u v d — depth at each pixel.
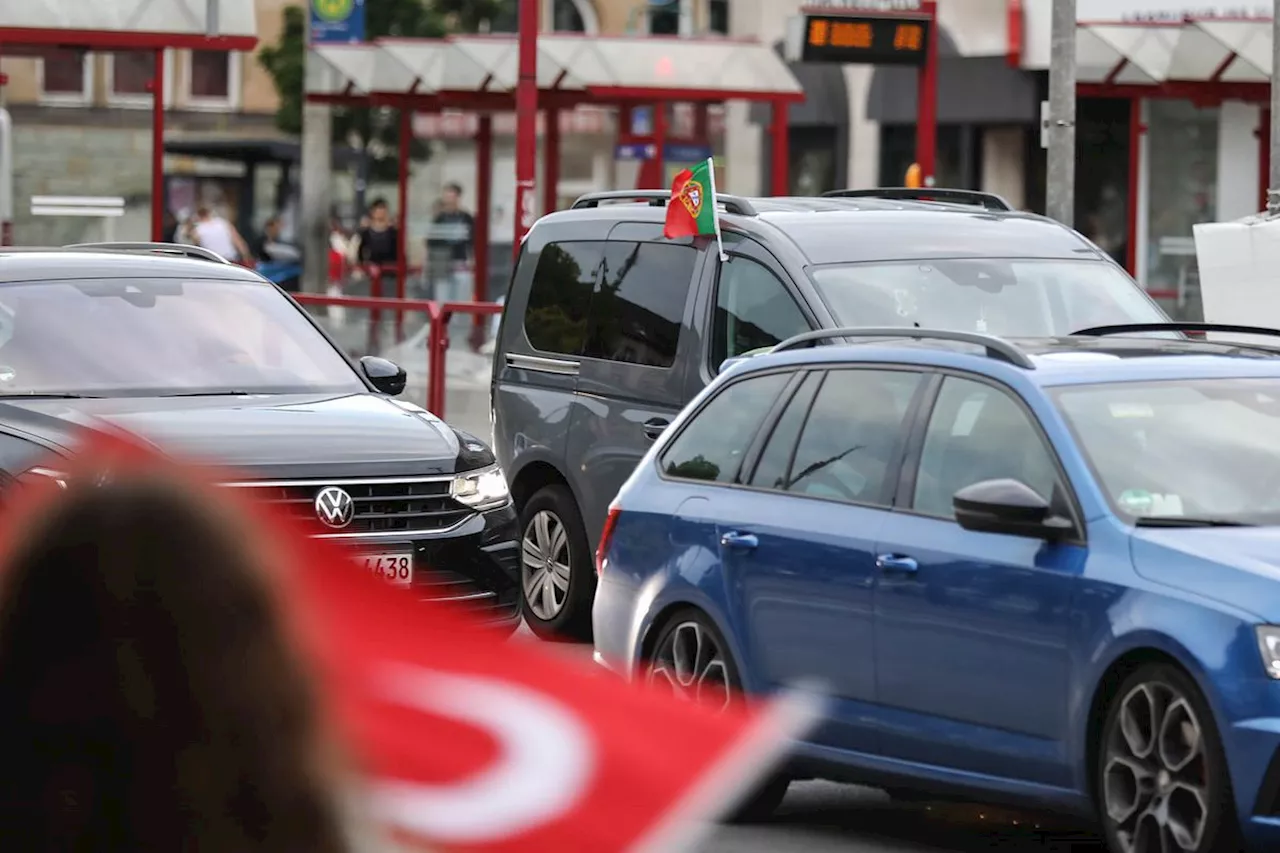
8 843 3.95
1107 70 67.75
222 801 3.99
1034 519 17.27
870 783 18.81
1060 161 44.00
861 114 91.50
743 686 19.97
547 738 4.18
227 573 4.03
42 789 3.95
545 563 32.22
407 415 26.45
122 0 68.62
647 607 21.22
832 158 93.75
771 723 4.25
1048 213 44.16
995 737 17.56
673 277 30.23
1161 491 17.41
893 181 90.94
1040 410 18.19
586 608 31.69
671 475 21.72
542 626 32.12
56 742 3.95
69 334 26.89
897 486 18.97
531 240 33.44
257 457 24.08
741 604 20.02
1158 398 18.55
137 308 27.77
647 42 73.50
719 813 4.16
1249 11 73.00
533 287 32.97
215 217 95.50
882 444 19.39
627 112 77.12
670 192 31.78
